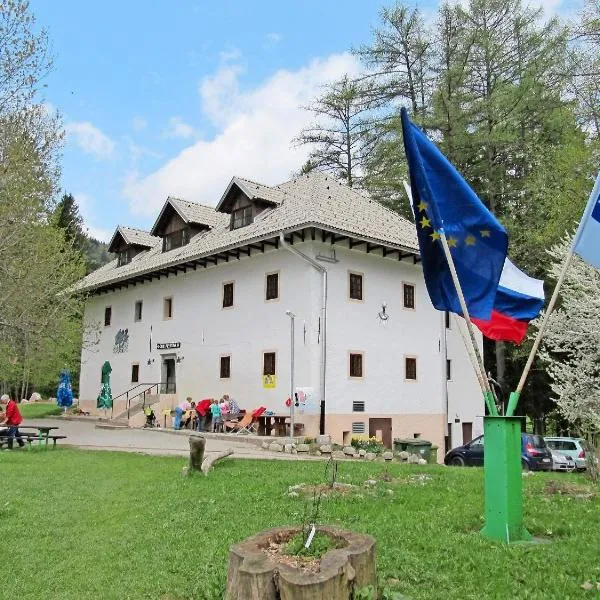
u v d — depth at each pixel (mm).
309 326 24938
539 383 37406
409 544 7285
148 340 34062
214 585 6148
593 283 18000
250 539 5426
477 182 37188
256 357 27094
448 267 8383
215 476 12859
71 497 10992
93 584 6621
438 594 5668
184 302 31797
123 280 34562
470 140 34625
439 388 29703
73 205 65938
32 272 21625
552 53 34531
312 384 24547
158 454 17625
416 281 29641
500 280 8695
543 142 35156
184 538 8031
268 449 20891
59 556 7625
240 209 30156
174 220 34812
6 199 20875
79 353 43625
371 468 14703
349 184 40938
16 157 20922
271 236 25141
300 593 4473
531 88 34219
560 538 7621
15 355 23875
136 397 33188
